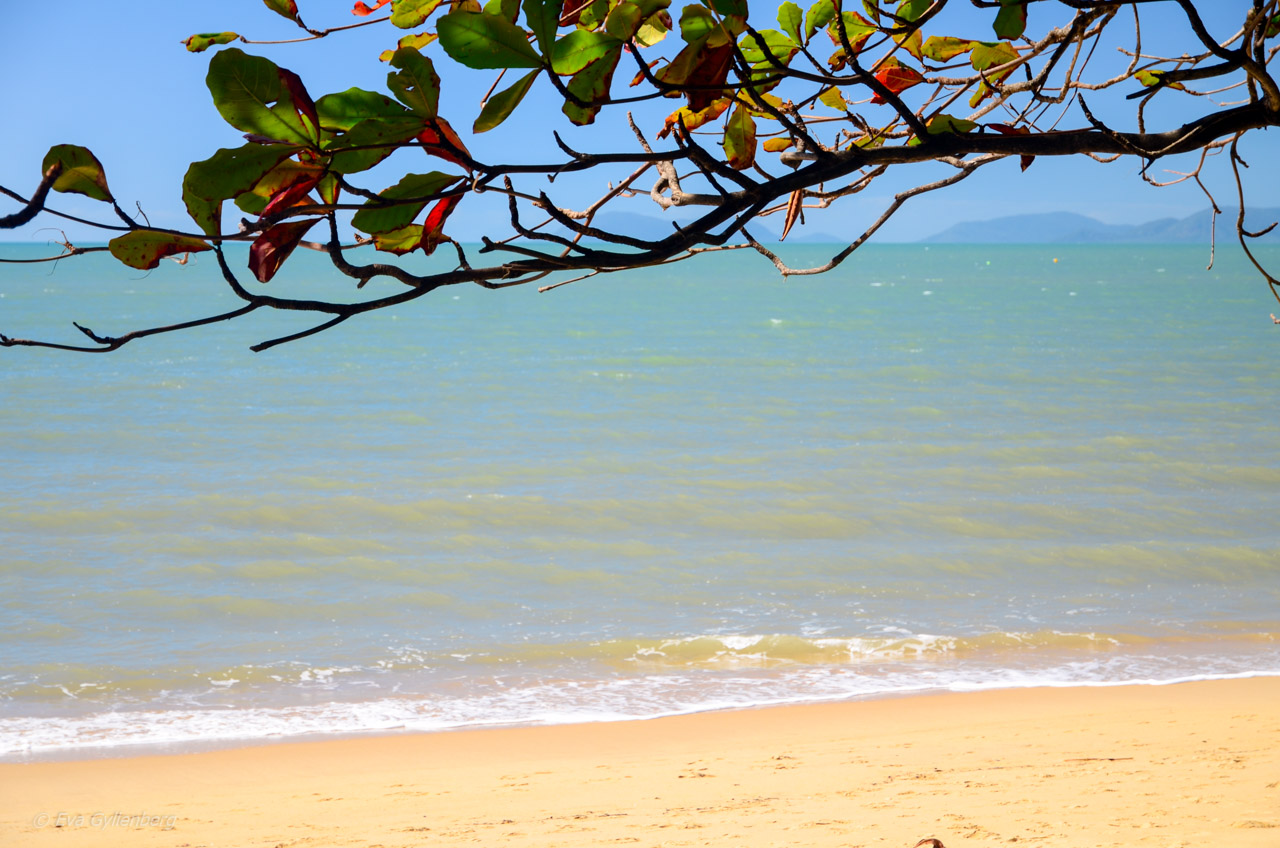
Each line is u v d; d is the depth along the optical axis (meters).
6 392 31.11
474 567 14.90
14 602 13.30
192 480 20.17
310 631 12.45
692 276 122.06
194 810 7.64
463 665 11.37
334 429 25.77
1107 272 131.00
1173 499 18.61
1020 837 5.44
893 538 16.44
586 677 11.01
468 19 0.89
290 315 62.47
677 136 1.06
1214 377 34.06
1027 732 8.77
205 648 11.85
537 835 6.46
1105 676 10.62
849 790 7.20
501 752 8.96
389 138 0.88
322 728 9.66
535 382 33.84
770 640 11.83
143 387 32.47
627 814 6.96
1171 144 1.33
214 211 0.84
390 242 0.97
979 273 131.25
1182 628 12.26
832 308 68.00
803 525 17.11
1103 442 23.50
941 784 7.13
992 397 30.34
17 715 9.97
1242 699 9.62
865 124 1.53
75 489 19.38
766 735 9.21
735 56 1.09
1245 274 120.88
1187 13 1.31
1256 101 1.36
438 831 6.76
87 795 8.06
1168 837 5.18
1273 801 5.86
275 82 0.82
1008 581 14.23
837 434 24.95
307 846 6.59
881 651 11.63
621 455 22.62
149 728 9.66
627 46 0.96
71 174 0.78
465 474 20.75
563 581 14.32
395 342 46.41
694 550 15.80
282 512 17.73
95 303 72.81
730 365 37.88
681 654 11.62
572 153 0.98
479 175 0.92
